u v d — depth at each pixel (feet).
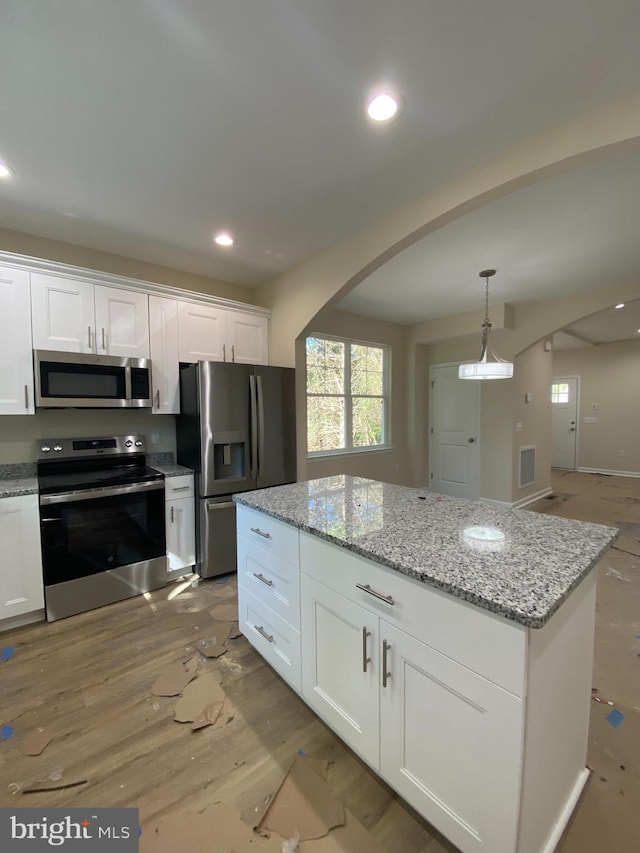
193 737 5.00
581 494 18.80
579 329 19.53
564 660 3.58
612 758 4.66
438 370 18.19
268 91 4.82
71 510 7.86
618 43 4.17
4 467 8.50
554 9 3.82
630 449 23.03
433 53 4.31
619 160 6.13
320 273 9.72
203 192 7.07
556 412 25.91
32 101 4.91
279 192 7.10
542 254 9.88
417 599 3.63
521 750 2.95
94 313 8.60
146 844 3.73
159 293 9.54
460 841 3.40
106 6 3.77
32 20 3.89
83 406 8.37
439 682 3.48
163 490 9.12
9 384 7.64
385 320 16.93
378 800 4.17
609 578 9.51
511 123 5.41
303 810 4.06
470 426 17.07
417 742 3.72
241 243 9.18
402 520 5.11
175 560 9.42
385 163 6.28
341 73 4.57
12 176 6.55
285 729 5.13
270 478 10.43
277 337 11.44
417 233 7.51
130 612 8.09
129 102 4.98
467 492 17.29
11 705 5.54
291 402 10.77
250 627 6.60
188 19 3.91
